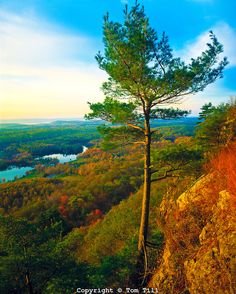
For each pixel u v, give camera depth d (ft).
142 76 31.17
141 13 30.04
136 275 32.91
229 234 16.42
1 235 31.60
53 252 32.35
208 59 30.96
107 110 36.14
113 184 252.62
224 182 21.26
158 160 33.12
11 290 29.99
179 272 20.88
